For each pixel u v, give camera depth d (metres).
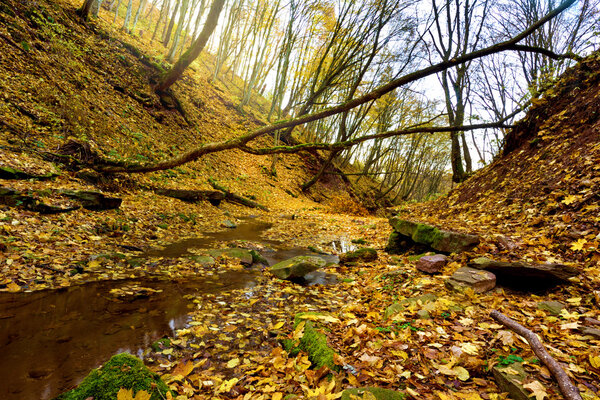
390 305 3.24
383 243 7.42
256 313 3.34
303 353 2.43
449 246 4.79
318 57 20.88
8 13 9.99
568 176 5.23
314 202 20.27
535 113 8.18
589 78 7.06
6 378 1.89
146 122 13.27
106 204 6.28
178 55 23.47
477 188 8.34
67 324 2.62
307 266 4.68
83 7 14.14
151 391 1.66
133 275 4.02
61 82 10.08
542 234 4.32
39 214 4.85
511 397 1.68
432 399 1.74
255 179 18.09
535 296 3.10
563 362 1.89
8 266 3.37
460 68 11.84
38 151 6.78
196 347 2.53
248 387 2.03
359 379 1.99
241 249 5.98
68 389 1.85
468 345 2.21
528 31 4.93
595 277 3.07
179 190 9.63
